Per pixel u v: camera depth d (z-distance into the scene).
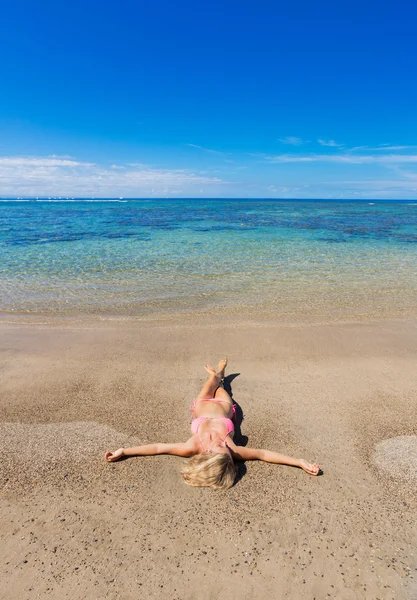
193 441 4.02
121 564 2.81
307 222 36.00
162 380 5.63
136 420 4.67
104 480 3.68
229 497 3.48
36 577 2.70
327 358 6.36
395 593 2.61
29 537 3.03
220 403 4.55
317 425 4.59
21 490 3.53
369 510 3.32
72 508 3.33
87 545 2.97
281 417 4.75
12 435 4.36
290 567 2.79
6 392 5.29
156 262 14.62
